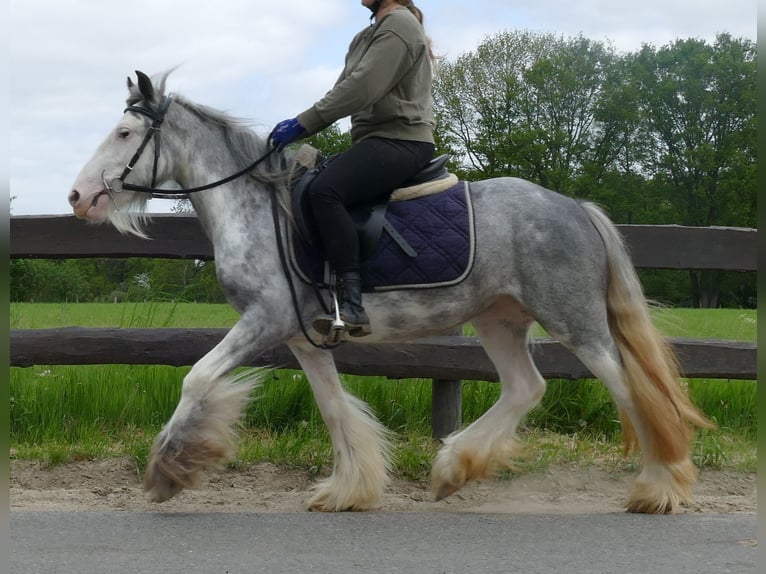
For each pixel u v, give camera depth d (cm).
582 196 4572
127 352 580
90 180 455
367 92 447
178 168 473
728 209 4706
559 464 574
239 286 450
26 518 423
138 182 463
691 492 526
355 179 450
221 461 447
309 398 638
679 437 457
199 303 841
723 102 4691
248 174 467
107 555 362
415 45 455
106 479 544
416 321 464
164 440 439
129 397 645
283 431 620
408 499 526
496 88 4531
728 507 493
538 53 4647
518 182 477
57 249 588
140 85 460
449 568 348
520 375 500
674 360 504
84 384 646
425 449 587
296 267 456
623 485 550
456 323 471
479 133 4547
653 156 4816
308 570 344
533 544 388
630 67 4803
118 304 972
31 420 621
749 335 959
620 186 4766
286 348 586
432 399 614
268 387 641
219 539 391
